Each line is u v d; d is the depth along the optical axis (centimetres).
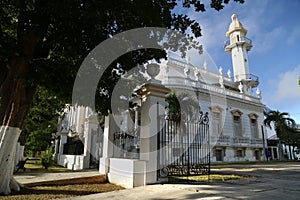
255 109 2536
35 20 478
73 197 487
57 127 1873
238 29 2909
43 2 426
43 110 1249
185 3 558
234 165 1513
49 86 515
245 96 2461
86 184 667
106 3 435
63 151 1508
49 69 481
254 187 531
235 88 2700
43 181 638
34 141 1800
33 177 751
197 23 574
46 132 1814
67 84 536
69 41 482
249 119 2425
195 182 617
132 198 454
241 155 2222
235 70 2856
